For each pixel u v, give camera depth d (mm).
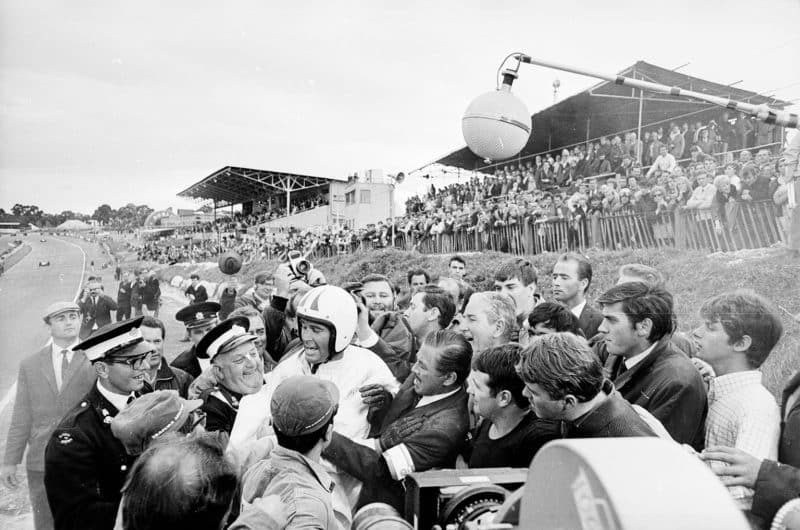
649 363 2131
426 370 1913
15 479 2475
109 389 1938
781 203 3768
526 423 1751
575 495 476
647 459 482
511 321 2389
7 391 2752
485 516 1069
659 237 4148
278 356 3078
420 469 1814
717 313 2320
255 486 1417
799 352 3055
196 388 2221
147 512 1141
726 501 452
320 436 1445
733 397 2170
